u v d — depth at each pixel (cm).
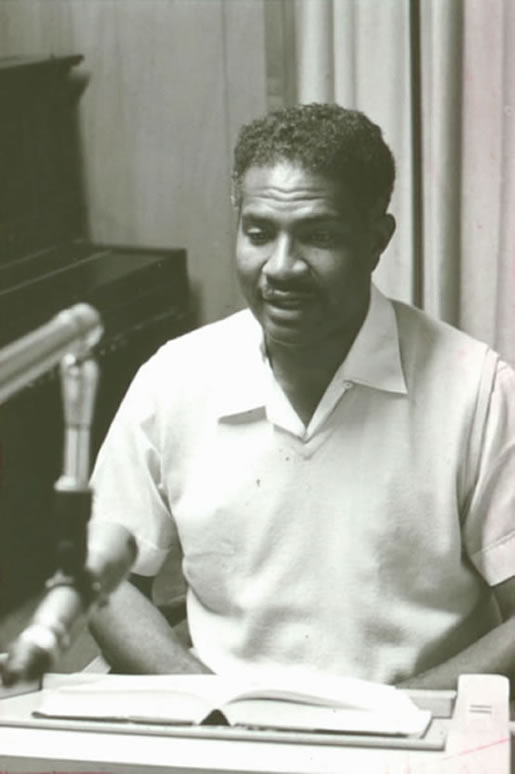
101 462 198
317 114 175
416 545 182
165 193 410
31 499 316
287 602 183
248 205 170
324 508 182
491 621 197
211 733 126
